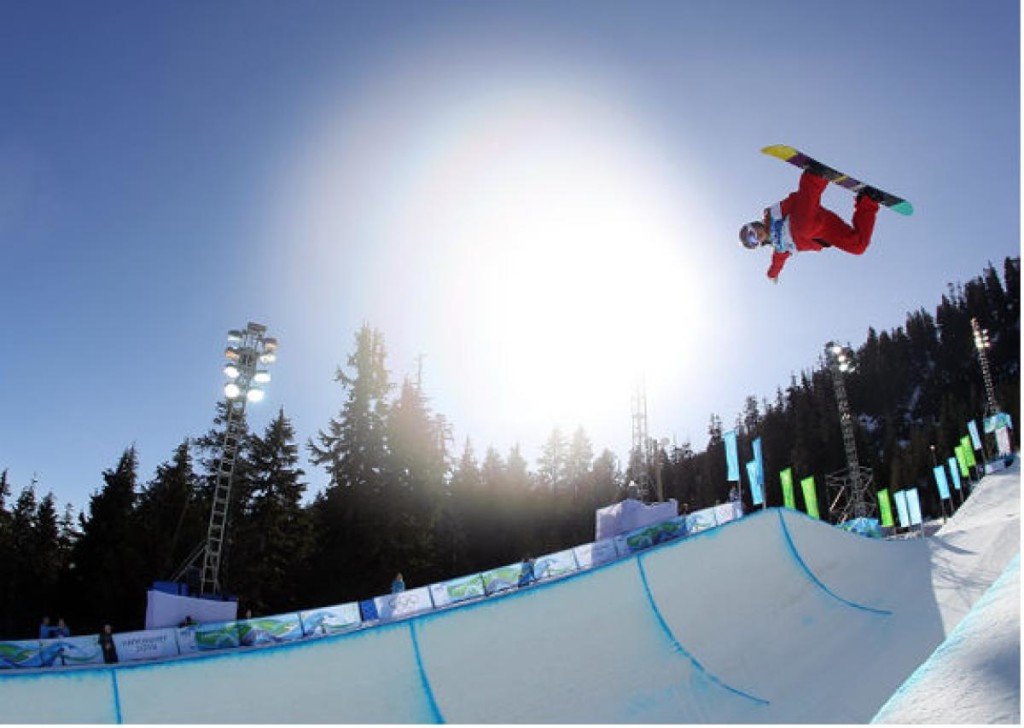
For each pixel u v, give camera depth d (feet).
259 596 106.22
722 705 46.03
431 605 56.13
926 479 264.31
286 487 119.55
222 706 41.34
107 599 96.58
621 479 242.99
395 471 126.93
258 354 69.72
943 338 458.50
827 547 66.18
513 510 184.34
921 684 9.18
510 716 44.37
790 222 18.74
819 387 422.00
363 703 43.52
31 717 38.40
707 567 58.65
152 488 120.06
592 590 53.31
